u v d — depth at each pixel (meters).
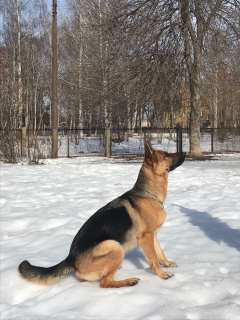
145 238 3.65
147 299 3.06
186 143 27.78
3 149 17.56
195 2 15.97
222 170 13.38
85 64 23.50
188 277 3.60
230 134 23.48
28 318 2.83
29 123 18.53
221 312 2.80
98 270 3.40
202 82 23.19
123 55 18.19
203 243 4.87
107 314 2.85
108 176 11.98
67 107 33.78
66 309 2.99
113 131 25.03
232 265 4.00
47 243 4.99
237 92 35.47
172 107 20.97
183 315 2.76
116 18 18.28
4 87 18.33
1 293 3.48
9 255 4.47
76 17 30.14
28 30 32.75
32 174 12.61
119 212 3.63
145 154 3.87
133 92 19.02
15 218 6.34
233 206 7.05
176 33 16.52
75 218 6.31
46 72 38.78
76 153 23.34
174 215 6.53
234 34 17.45
